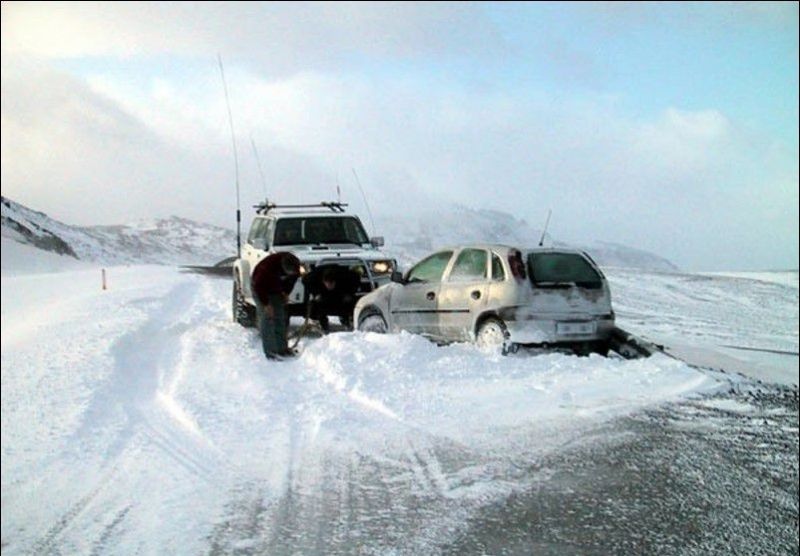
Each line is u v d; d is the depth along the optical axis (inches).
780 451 237.8
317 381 327.9
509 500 196.2
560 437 251.3
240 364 362.9
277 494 198.4
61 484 201.9
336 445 239.8
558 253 380.2
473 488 204.4
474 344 383.2
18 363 354.9
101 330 471.5
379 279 481.4
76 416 261.7
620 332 378.6
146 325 514.0
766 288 936.9
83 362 356.2
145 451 231.1
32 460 218.2
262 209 570.3
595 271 383.6
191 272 1488.7
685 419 274.1
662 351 366.0
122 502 190.9
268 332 386.3
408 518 183.9
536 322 363.3
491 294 374.6
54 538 169.2
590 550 167.2
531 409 283.9
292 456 229.0
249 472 214.8
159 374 355.3
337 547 167.3
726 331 587.5
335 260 472.1
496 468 220.7
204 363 372.2
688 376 328.8
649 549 167.9
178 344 447.5
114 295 785.6
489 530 177.3
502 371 334.6
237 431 252.4
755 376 376.8
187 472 213.6
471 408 282.7
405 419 268.4
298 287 463.5
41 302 689.6
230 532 174.4
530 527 179.3
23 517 180.4
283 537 172.2
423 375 326.0
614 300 817.5
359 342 370.9
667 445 243.3
